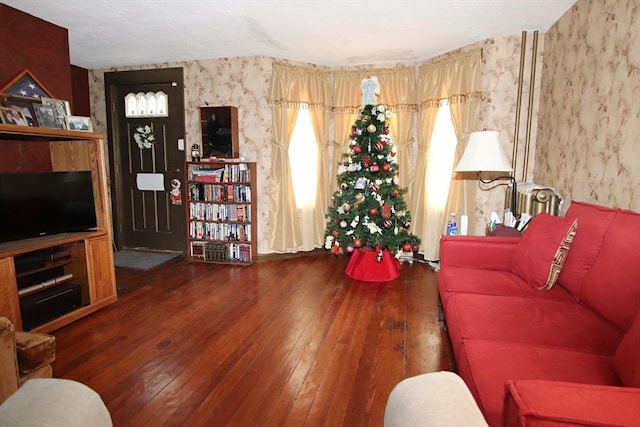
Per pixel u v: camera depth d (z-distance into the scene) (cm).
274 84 410
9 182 244
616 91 209
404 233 375
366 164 367
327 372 206
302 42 361
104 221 296
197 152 418
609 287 153
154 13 291
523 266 217
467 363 132
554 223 208
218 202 420
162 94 444
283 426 165
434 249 409
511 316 164
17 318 230
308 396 185
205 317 278
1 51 270
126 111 457
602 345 139
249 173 407
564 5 276
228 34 339
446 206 387
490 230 310
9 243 246
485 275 226
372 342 239
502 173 355
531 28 325
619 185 205
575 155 262
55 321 255
